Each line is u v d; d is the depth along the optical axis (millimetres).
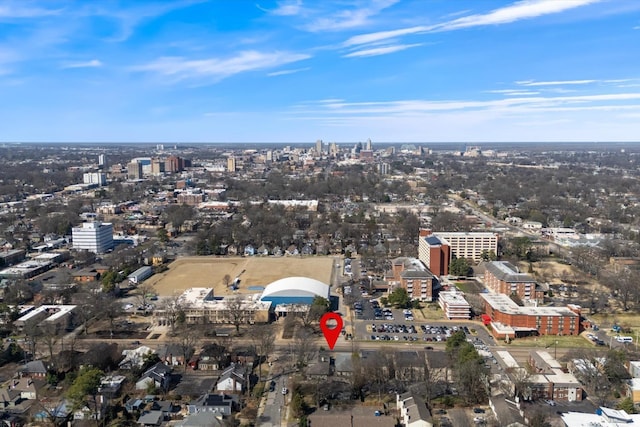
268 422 161125
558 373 185625
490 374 182500
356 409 167125
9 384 182875
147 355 197750
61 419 160250
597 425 152125
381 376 181000
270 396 177250
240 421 161375
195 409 163750
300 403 164125
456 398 174625
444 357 196625
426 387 175875
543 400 175625
